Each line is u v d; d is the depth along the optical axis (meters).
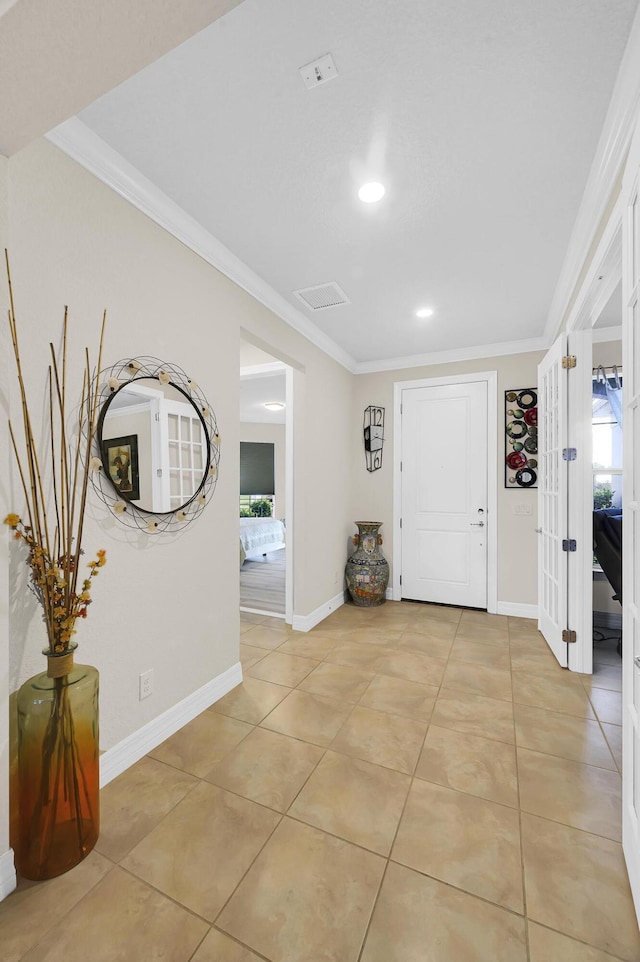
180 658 2.04
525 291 2.74
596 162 1.63
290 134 1.51
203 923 1.14
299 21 1.13
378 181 1.76
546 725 2.07
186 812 1.52
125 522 1.73
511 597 3.74
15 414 1.32
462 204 1.90
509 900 1.20
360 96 1.36
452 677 2.57
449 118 1.44
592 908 1.17
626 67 1.22
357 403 4.38
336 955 1.06
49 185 1.43
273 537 7.04
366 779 1.69
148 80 1.30
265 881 1.25
